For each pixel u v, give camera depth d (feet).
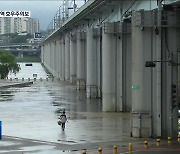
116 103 322.55
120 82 320.29
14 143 193.26
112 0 301.84
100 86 444.14
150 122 208.85
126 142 196.24
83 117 289.94
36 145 188.34
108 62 321.52
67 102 400.47
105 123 259.80
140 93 209.56
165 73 208.33
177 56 206.90
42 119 279.49
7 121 269.44
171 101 208.03
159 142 186.80
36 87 609.01
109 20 345.92
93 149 178.29
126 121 268.62
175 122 209.36
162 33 207.82
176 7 208.13
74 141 198.39
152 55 208.85
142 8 245.45
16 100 419.74
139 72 209.56
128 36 318.86
